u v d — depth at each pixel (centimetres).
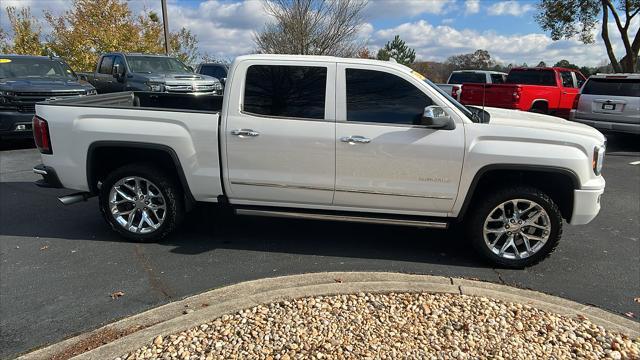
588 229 536
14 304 355
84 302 358
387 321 315
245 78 425
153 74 1279
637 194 691
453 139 404
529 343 294
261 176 432
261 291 367
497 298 349
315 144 417
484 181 435
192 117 434
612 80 1054
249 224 531
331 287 359
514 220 419
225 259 438
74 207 592
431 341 293
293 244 476
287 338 294
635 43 1870
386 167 414
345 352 280
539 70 1388
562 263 442
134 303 357
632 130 1017
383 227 529
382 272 404
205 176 441
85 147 450
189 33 2994
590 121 1081
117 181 461
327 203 436
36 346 305
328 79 417
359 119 416
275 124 420
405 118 414
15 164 841
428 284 367
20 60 1100
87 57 2353
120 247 463
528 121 430
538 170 401
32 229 511
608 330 314
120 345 288
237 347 285
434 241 491
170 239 484
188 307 342
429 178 413
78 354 286
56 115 453
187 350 282
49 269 414
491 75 1703
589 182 406
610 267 435
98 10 2427
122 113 443
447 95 448
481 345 290
